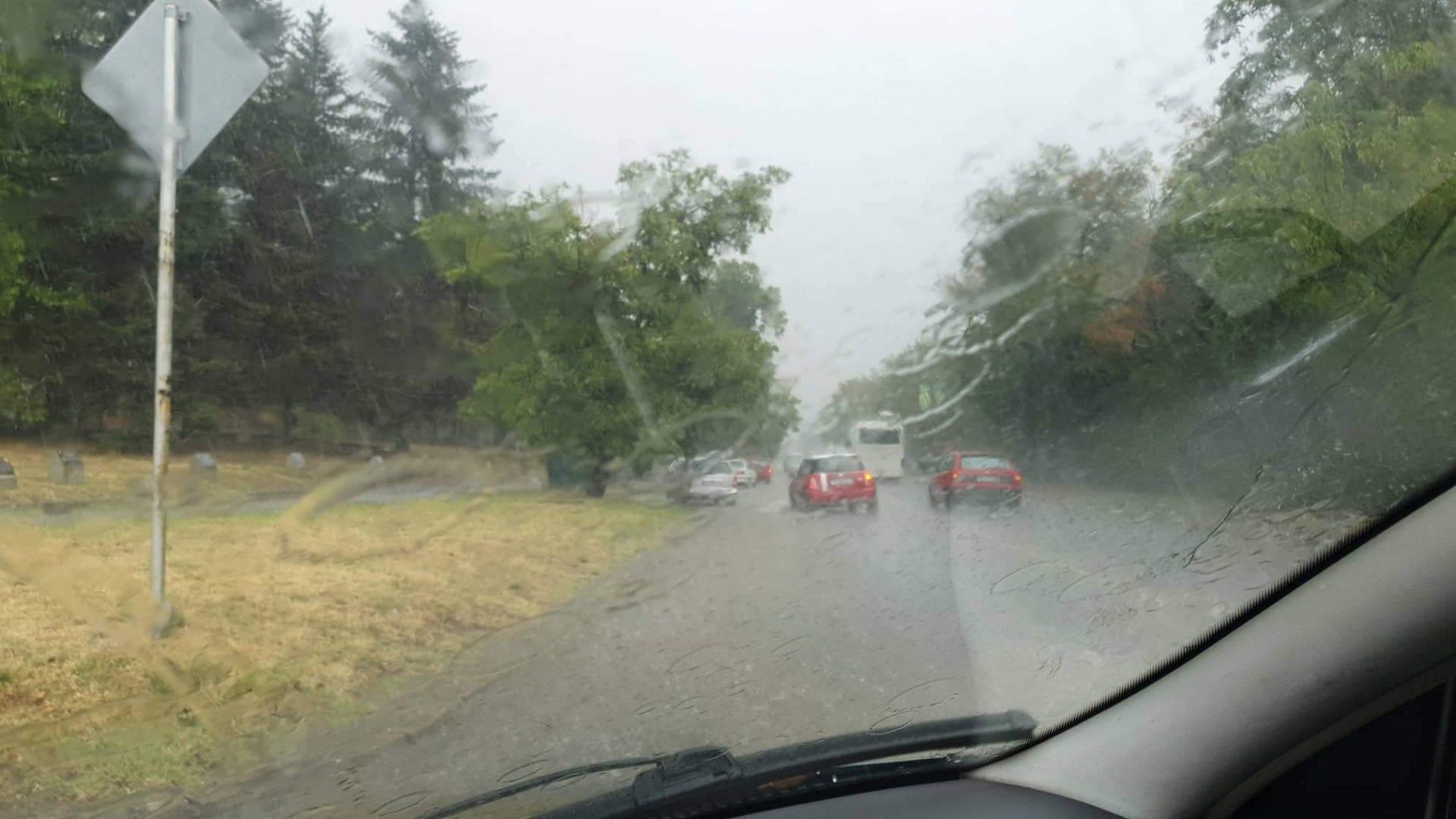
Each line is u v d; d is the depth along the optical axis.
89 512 12.16
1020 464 8.42
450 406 32.09
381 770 3.87
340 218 35.28
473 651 5.67
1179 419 5.39
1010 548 5.98
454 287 29.72
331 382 32.84
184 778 4.14
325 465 23.34
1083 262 9.82
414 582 7.73
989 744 2.80
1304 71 7.99
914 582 5.93
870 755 2.76
